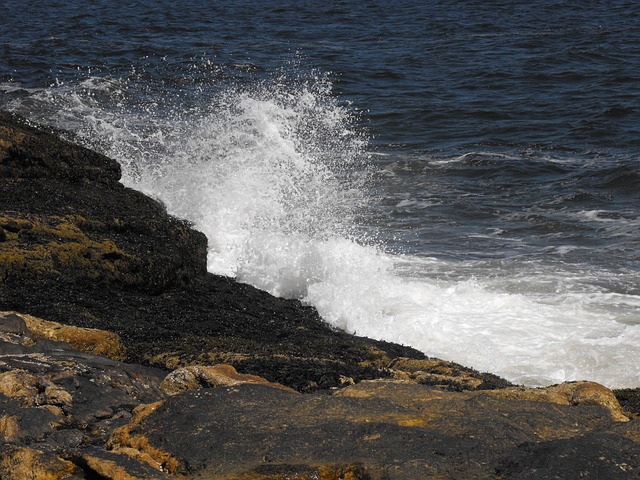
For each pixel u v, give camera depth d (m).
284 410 13.38
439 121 93.75
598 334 36.66
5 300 30.91
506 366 34.41
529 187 67.12
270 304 39.28
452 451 11.62
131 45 136.38
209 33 156.25
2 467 12.65
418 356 33.81
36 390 16.81
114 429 14.52
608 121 92.06
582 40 148.12
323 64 124.81
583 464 11.02
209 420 12.95
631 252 49.72
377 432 12.16
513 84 114.94
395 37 155.00
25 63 117.06
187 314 34.19
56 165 40.47
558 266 46.84
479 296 41.09
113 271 34.78
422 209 60.38
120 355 27.12
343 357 29.64
